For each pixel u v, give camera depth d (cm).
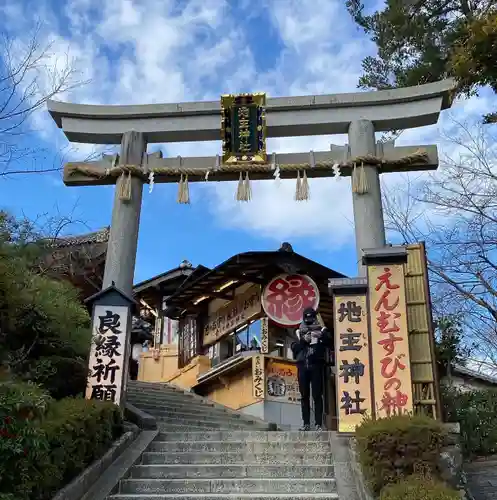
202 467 888
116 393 1050
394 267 1026
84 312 1125
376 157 1413
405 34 1549
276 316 1709
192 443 991
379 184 1410
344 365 980
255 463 915
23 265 898
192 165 1459
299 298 1714
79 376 1047
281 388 1791
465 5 1449
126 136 1488
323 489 824
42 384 938
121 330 1091
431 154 1418
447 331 1300
